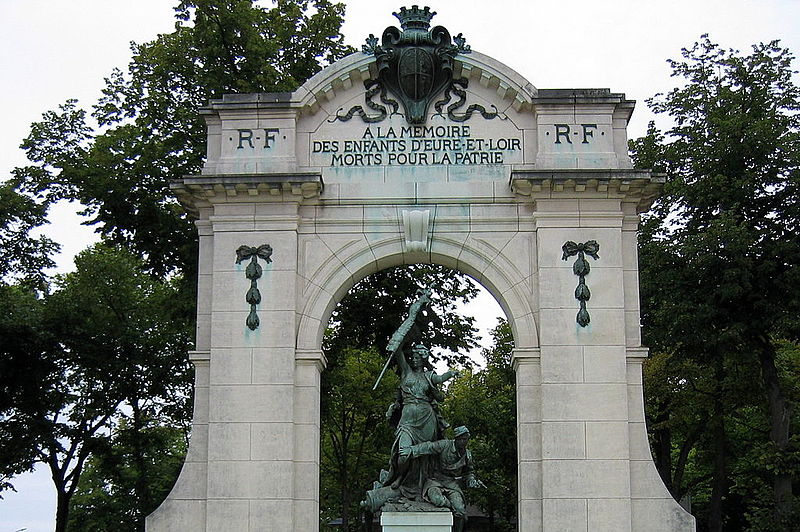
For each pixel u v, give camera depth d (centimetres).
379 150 2512
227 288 2427
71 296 4091
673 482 4450
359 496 5244
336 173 2503
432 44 2548
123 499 4891
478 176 2492
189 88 3447
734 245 3216
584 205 2439
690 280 3394
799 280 3197
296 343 2409
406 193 2484
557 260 2416
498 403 4756
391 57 2534
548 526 2281
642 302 3638
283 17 3653
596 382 2353
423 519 2358
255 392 2370
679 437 4678
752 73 3594
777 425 3378
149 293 4409
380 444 4947
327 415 4072
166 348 4259
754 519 3412
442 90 2547
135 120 3478
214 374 2381
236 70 3425
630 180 2405
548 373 2358
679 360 3594
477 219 2464
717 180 3394
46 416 4022
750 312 3347
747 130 3388
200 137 3381
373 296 3566
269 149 2500
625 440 2320
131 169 3359
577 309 2391
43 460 3994
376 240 2467
